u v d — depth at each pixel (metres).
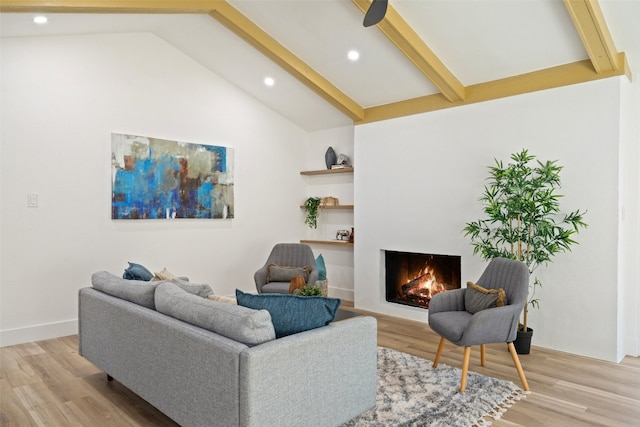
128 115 4.73
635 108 3.77
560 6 3.22
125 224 4.71
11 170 3.99
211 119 5.45
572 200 3.77
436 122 4.68
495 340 2.96
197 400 2.12
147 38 4.88
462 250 4.46
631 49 3.51
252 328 2.01
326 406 2.20
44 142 4.17
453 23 3.66
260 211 5.98
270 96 5.77
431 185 4.71
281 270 4.96
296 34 4.36
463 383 2.94
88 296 3.13
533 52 3.76
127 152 4.70
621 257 3.64
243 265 5.80
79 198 4.38
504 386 3.04
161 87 5.00
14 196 4.00
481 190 4.32
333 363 2.23
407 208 4.94
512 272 3.25
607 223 3.59
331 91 5.09
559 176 3.83
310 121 6.21
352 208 5.95
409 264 5.12
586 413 2.68
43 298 4.17
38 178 4.14
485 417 2.61
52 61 4.22
